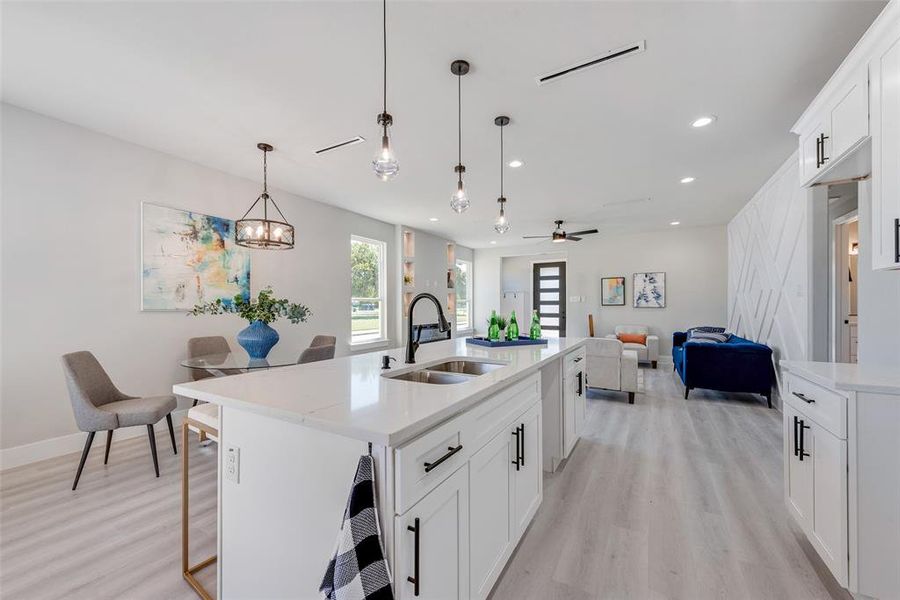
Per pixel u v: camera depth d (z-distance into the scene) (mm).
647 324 7121
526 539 1841
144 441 3029
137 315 3184
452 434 1157
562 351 2430
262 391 1309
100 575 1560
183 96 2439
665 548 1769
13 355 2594
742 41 1907
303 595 1098
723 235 6547
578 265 7750
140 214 3195
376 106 2539
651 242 7102
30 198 2656
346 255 5363
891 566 1323
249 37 1889
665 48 1962
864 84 1596
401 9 1692
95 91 2391
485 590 1362
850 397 1376
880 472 1338
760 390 4137
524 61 2064
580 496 2250
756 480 2441
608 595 1483
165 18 1760
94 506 2074
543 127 2842
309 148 3234
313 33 1855
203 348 3486
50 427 2732
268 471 1179
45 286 2723
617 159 3477
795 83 2271
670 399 4512
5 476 2424
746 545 1786
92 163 2934
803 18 1748
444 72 2162
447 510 1125
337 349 5168
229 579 1279
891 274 1900
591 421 3680
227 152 3326
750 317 5070
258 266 4148
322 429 984
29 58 2064
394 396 1230
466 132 2920
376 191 4484
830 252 3375
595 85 2295
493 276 9266
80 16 1746
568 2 1658
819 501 1556
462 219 6012
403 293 6441
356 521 886
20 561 1635
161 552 1700
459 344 2799
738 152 3328
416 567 959
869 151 1713
